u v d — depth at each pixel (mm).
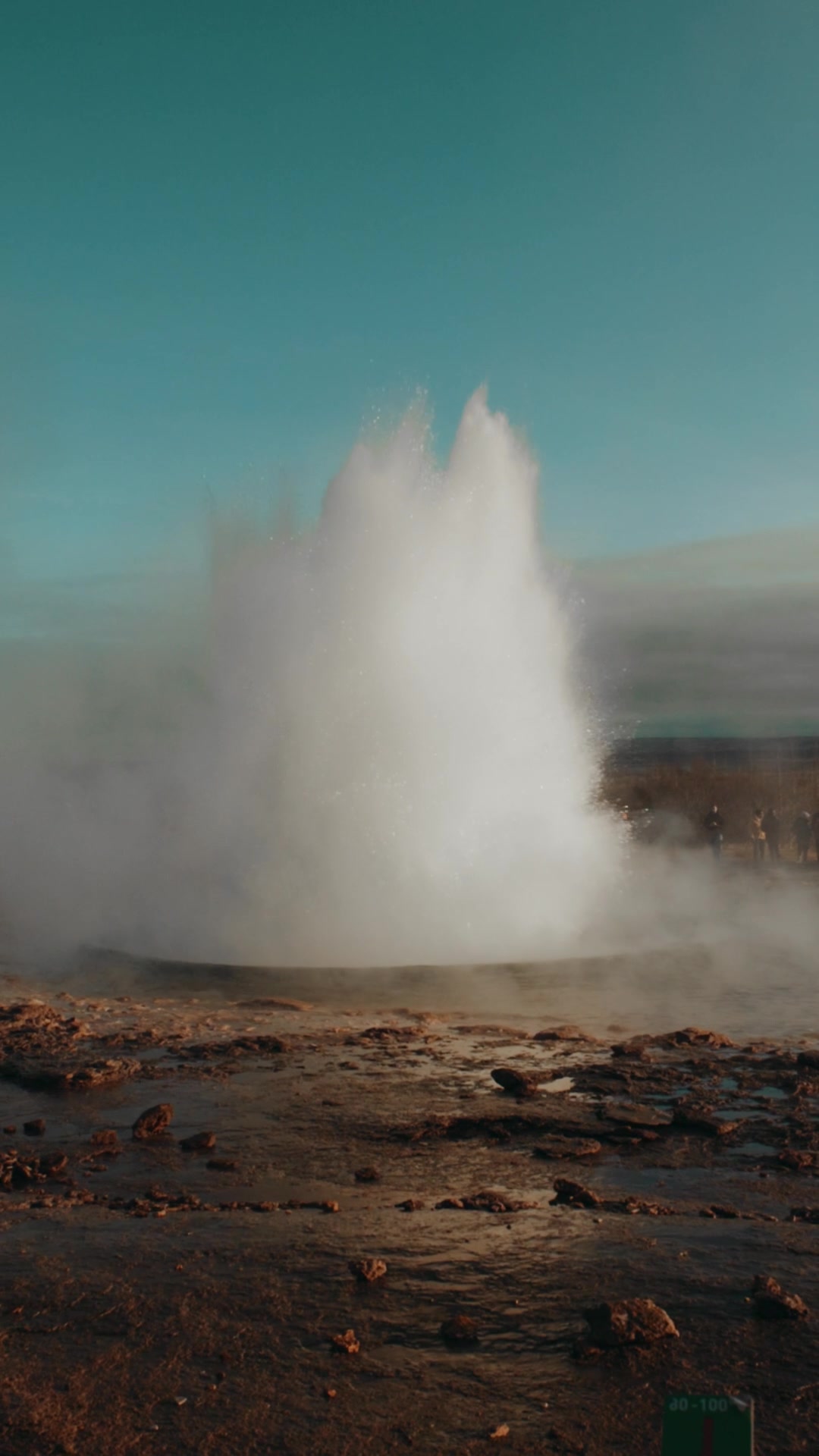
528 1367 4152
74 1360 4223
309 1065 9180
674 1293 4719
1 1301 4723
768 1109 7836
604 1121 7449
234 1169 6559
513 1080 8281
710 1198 6012
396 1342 4352
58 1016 11164
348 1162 6688
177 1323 4516
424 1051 9664
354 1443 3660
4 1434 3713
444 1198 6027
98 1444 3656
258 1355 4254
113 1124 7551
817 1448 3576
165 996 12461
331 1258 5145
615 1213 5766
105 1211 5855
